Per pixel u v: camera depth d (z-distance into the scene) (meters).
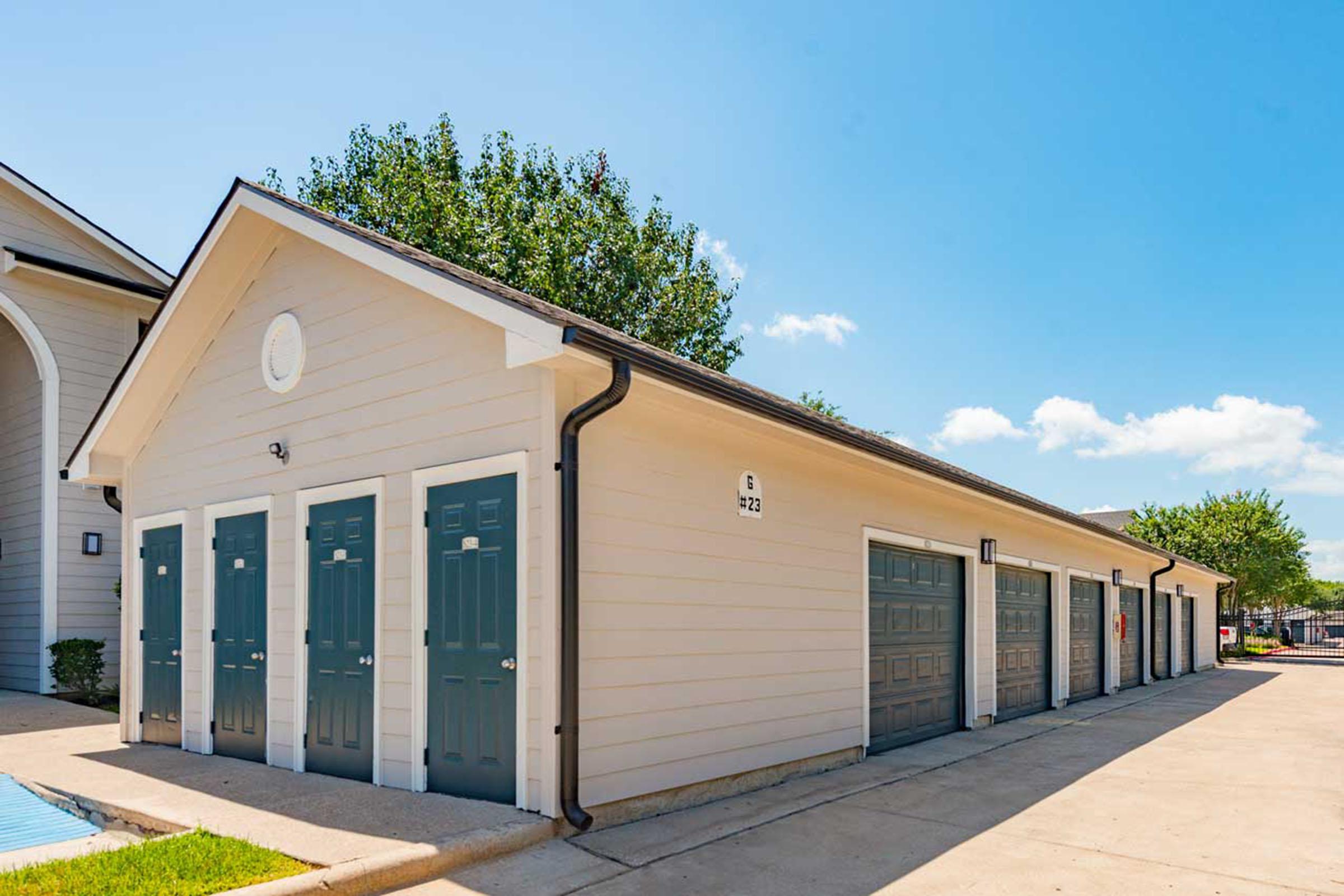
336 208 24.86
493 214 23.72
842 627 8.41
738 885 4.61
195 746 8.34
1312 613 44.88
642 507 6.05
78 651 12.14
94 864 4.50
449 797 5.77
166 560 8.98
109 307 14.05
